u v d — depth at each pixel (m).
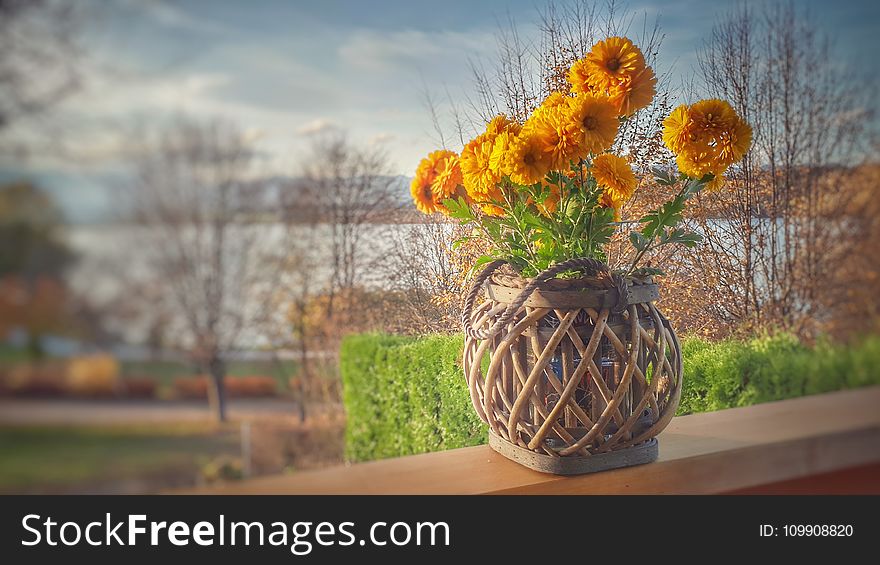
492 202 1.02
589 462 0.99
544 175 0.98
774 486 1.30
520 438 1.01
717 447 1.15
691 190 1.02
